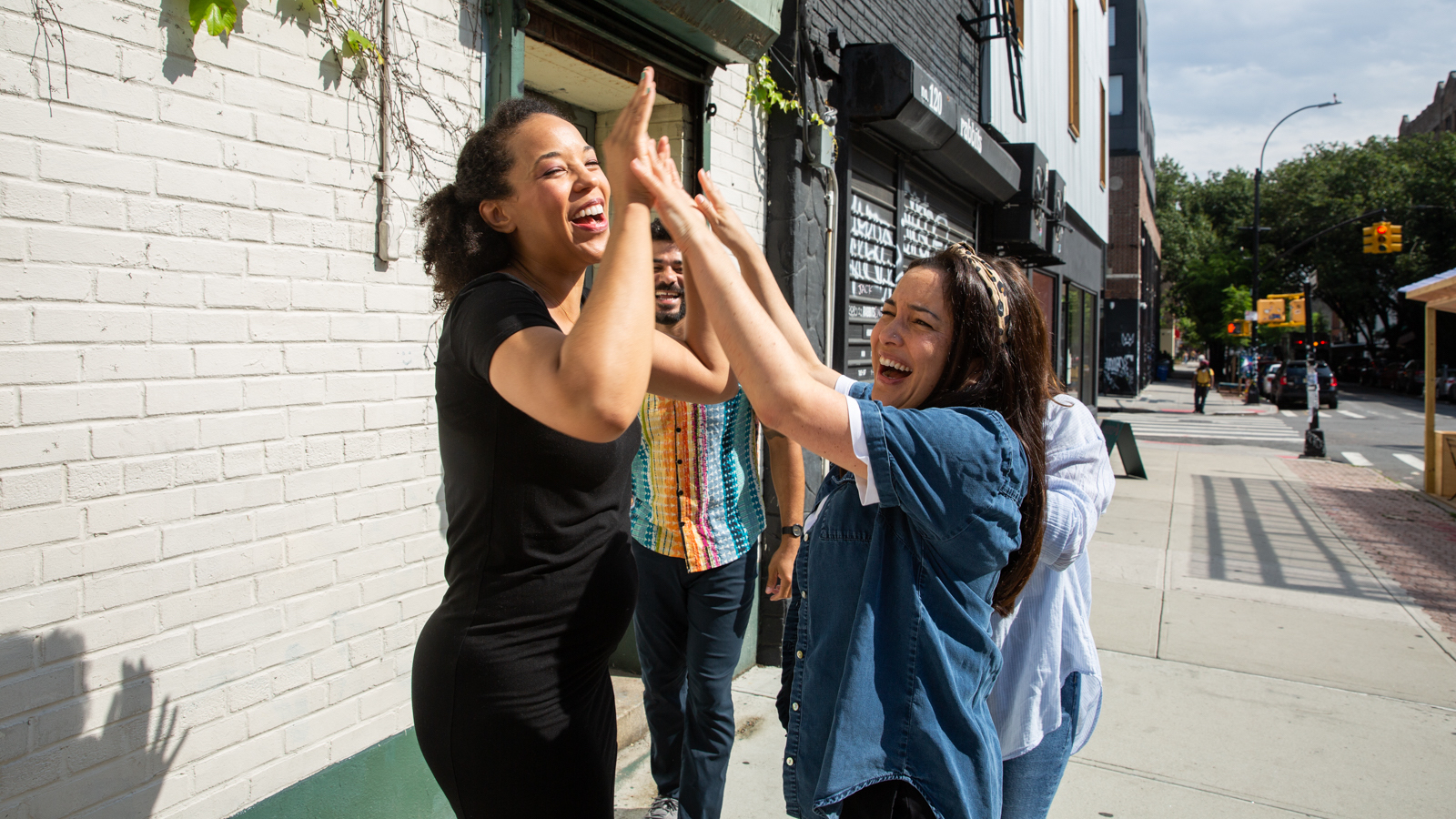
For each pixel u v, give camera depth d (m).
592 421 1.11
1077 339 13.60
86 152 1.78
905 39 6.11
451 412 1.36
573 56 3.22
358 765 2.40
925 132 5.76
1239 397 32.97
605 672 1.51
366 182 2.38
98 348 1.81
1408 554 6.84
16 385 1.69
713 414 2.57
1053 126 10.62
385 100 2.41
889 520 1.46
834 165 4.71
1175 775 3.30
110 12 1.81
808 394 1.33
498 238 1.47
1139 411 25.77
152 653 1.92
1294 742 3.59
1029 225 8.56
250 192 2.09
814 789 1.45
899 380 1.64
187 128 1.96
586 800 1.42
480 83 2.74
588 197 1.42
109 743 1.85
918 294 1.56
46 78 1.71
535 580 1.37
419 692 1.41
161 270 1.92
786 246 4.38
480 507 1.35
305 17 2.21
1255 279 26.94
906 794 1.36
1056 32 10.64
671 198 1.27
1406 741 3.59
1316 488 10.21
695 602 2.61
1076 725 1.88
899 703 1.38
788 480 2.86
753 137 4.27
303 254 2.22
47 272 1.73
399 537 2.51
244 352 2.09
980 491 1.35
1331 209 40.91
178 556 1.97
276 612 2.18
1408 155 41.16
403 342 2.50
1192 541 7.21
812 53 4.44
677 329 2.63
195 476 1.99
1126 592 5.73
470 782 1.37
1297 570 6.32
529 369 1.15
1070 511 1.62
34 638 1.72
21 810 1.70
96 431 1.81
